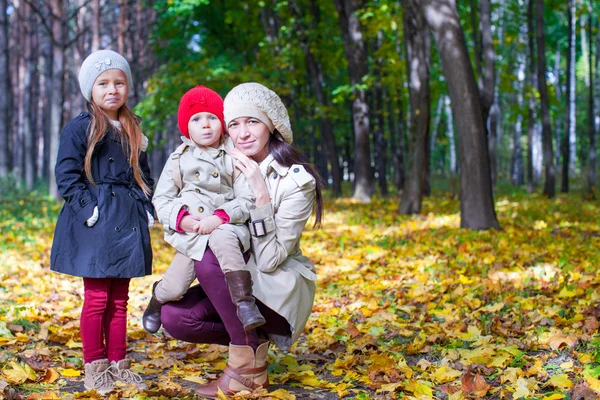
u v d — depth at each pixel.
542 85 18.72
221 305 3.20
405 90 22.19
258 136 3.26
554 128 39.22
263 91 3.29
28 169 23.75
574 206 14.90
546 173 18.81
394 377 3.55
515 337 4.25
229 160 3.28
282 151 3.31
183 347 4.35
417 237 9.44
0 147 20.62
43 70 26.20
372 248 8.41
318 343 4.41
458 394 3.18
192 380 3.59
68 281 6.72
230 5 20.22
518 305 4.98
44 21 17.22
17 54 29.91
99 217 3.28
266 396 3.20
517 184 29.28
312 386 3.57
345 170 42.16
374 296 5.84
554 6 21.59
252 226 3.18
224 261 3.05
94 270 3.23
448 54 10.38
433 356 4.02
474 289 5.62
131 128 3.47
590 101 20.33
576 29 22.61
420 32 13.20
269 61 18.75
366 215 13.72
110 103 3.36
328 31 21.69
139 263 3.34
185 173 3.22
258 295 3.17
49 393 3.19
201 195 3.20
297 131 23.81
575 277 5.76
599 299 4.79
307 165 3.33
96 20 18.39
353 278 6.76
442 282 6.08
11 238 9.41
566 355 3.75
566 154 21.61
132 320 5.19
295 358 4.13
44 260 7.98
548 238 8.80
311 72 20.14
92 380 3.34
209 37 21.67
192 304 3.34
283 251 3.21
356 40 17.84
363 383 3.60
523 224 10.90
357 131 18.66
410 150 13.91
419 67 13.36
